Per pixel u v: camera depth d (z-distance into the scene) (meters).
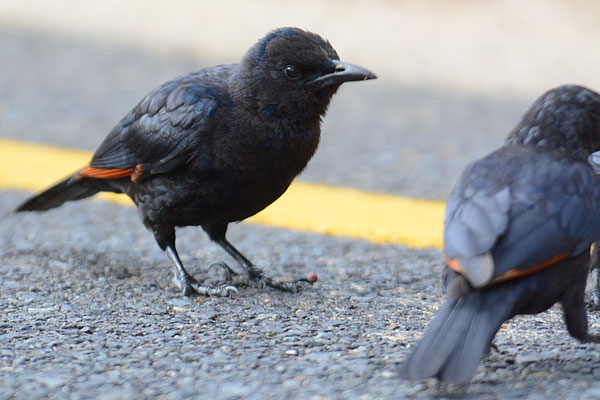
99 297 10.16
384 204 15.02
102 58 25.47
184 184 10.09
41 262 11.62
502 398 7.09
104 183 11.34
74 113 20.89
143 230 13.50
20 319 9.28
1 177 16.30
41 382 7.60
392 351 8.37
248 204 10.18
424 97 22.16
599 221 7.38
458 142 18.75
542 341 8.55
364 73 9.68
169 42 26.91
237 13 30.02
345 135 19.23
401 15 29.78
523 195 7.10
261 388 7.48
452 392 7.26
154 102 10.33
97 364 8.04
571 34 27.56
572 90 8.10
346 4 30.94
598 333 8.86
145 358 8.20
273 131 9.83
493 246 6.81
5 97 22.09
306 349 8.46
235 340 8.73
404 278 11.13
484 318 6.78
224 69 10.59
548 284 7.07
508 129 19.66
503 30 28.05
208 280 10.99
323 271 11.47
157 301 10.08
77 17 29.89
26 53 26.09
